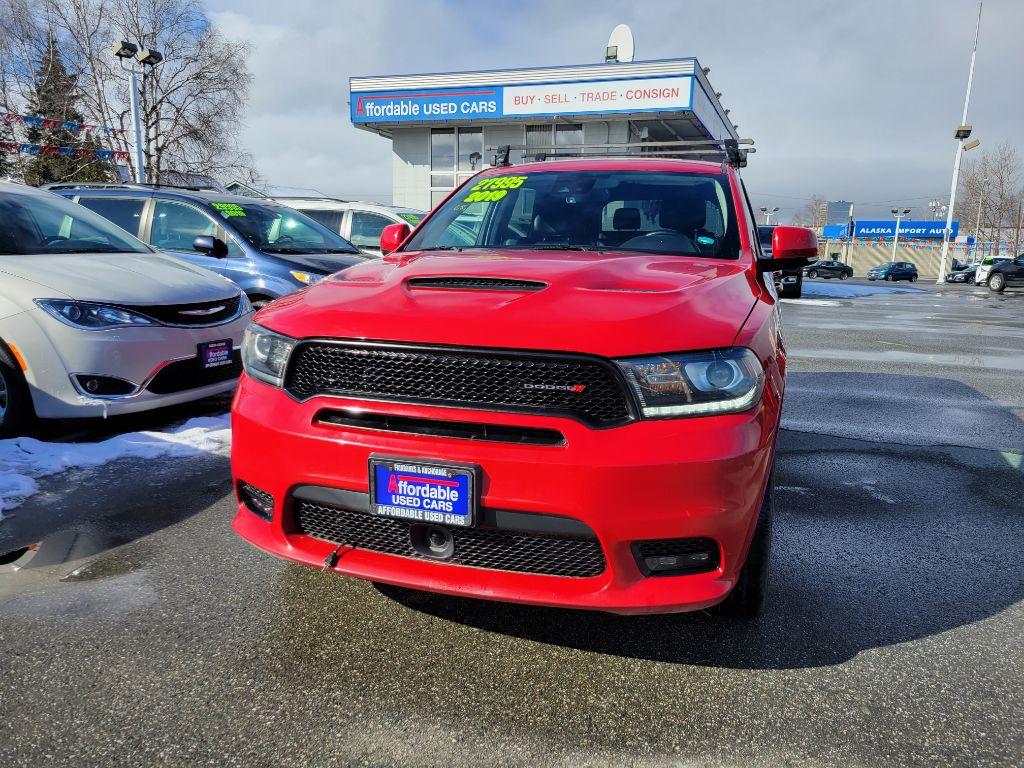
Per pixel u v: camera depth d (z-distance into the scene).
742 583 2.25
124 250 5.15
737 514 1.90
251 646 2.19
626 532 1.85
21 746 1.74
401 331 1.97
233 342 4.67
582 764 1.72
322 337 2.05
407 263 2.64
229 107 31.84
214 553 2.83
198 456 3.98
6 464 3.66
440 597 2.52
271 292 6.62
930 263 71.06
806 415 5.47
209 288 4.69
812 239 2.96
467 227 3.32
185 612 2.38
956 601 2.56
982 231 60.66
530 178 3.56
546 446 1.87
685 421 1.88
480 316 1.97
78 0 29.08
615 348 1.86
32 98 28.78
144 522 3.11
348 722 1.86
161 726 1.83
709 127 24.80
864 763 1.74
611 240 3.08
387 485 1.95
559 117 22.39
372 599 2.49
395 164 24.70
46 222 4.95
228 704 1.92
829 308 17.05
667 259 2.69
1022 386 6.86
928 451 4.51
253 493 2.28
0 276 4.02
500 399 1.91
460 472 1.88
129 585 2.55
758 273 2.78
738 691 2.01
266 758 1.73
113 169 28.33
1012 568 2.85
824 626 2.37
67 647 2.16
